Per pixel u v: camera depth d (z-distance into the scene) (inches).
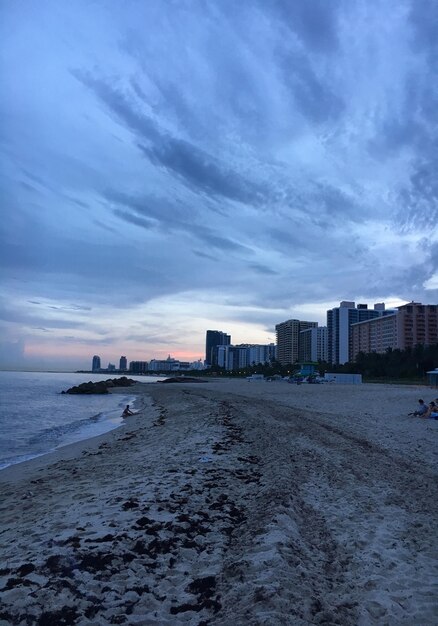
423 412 956.0
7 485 448.8
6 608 166.2
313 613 169.6
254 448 561.9
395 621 172.7
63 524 270.2
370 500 336.2
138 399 2197.3
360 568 219.8
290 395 1824.6
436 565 226.4
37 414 1411.2
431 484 391.9
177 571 210.8
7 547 238.7
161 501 315.3
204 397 1791.3
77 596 178.7
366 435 677.3
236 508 313.9
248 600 175.8
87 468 505.7
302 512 298.8
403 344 5738.2
